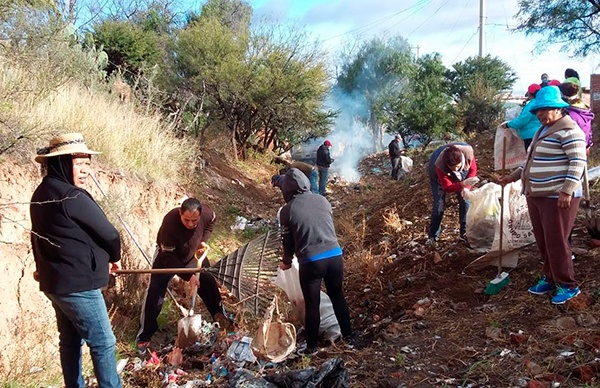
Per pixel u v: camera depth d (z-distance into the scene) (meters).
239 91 16.55
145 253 6.50
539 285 4.86
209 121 16.98
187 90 16.19
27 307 4.71
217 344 5.02
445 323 4.80
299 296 5.34
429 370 4.04
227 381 4.09
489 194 5.88
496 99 24.64
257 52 17.30
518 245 5.39
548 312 4.54
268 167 18.34
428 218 8.26
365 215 10.37
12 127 5.50
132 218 6.77
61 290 3.41
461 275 5.76
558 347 4.01
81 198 3.42
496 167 6.10
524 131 5.80
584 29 14.30
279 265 4.93
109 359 3.60
